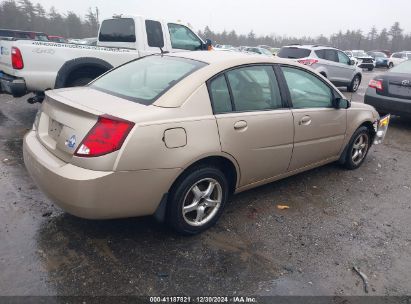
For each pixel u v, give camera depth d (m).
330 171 5.11
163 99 2.96
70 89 3.56
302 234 3.44
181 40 8.02
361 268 3.00
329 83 4.42
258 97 3.57
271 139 3.62
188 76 3.16
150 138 2.71
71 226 3.28
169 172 2.85
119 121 2.63
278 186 4.47
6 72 6.29
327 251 3.20
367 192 4.52
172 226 3.10
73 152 2.71
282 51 13.59
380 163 5.66
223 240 3.24
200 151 2.98
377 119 5.29
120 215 2.81
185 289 2.62
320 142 4.31
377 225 3.72
